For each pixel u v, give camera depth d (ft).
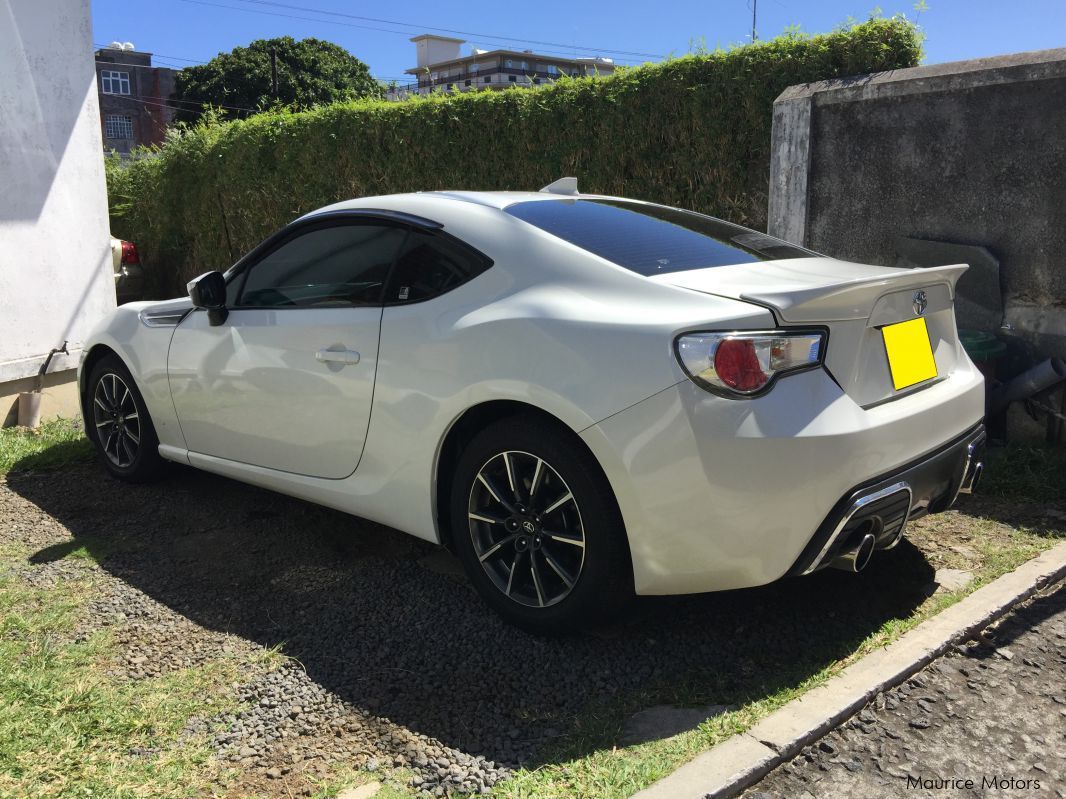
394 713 7.56
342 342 10.00
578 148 21.56
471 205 9.84
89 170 19.10
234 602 9.78
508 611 8.94
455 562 10.87
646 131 20.25
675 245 9.50
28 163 17.79
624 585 8.23
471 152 23.59
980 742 6.98
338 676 8.18
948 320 9.59
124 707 7.61
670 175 20.27
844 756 6.82
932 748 6.91
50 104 18.16
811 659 8.20
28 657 8.46
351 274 10.28
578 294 8.43
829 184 16.55
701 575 7.70
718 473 7.32
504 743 7.09
